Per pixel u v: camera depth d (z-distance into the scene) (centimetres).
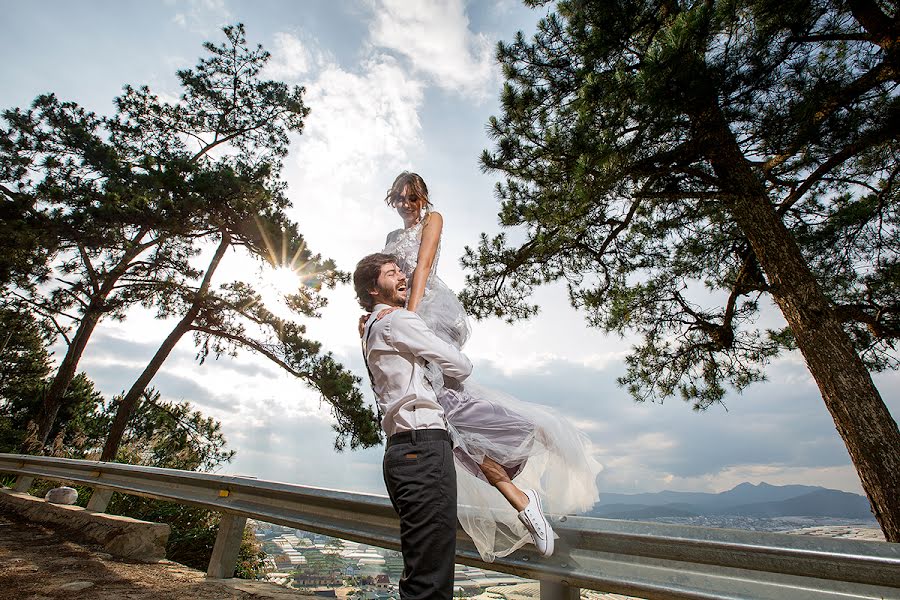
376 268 195
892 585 120
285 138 1722
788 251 620
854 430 538
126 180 1400
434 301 201
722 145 641
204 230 1364
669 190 689
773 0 510
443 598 145
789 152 630
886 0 626
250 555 607
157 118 1586
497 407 180
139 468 421
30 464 606
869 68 584
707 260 956
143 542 380
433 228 208
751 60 521
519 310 959
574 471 180
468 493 176
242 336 1392
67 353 1372
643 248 955
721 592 143
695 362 1037
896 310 809
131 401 1259
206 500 345
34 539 410
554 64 734
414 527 150
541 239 779
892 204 786
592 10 607
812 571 131
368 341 183
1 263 1260
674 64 499
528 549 183
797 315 604
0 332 1844
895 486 501
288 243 1320
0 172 1364
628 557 166
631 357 1084
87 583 289
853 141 625
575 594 184
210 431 1526
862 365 566
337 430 1386
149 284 1391
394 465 161
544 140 662
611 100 557
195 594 272
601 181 616
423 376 172
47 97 1407
